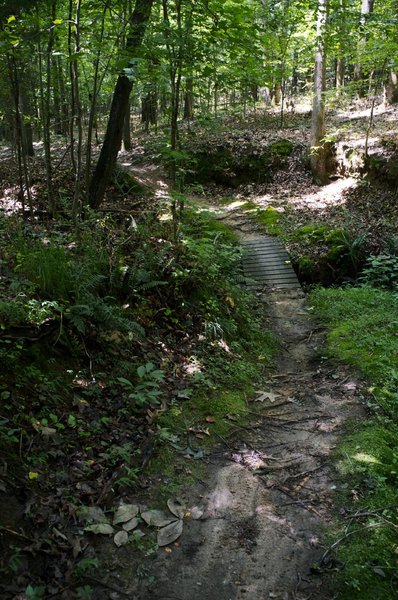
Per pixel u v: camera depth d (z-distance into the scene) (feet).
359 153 39.60
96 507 10.68
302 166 44.57
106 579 9.29
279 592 9.36
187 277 21.68
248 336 21.91
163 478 12.24
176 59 20.94
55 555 9.34
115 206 34.09
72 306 15.56
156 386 14.32
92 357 15.42
